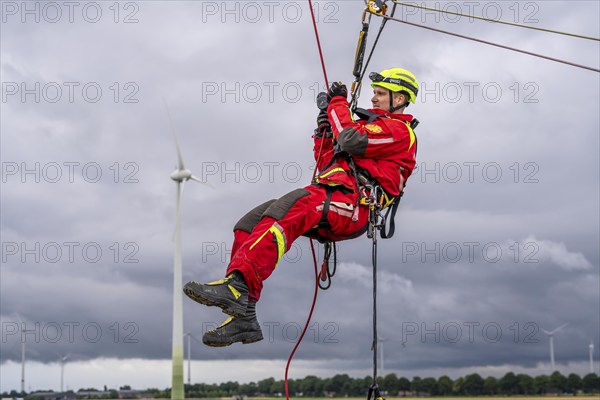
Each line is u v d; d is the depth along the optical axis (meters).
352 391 131.75
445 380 135.12
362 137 9.17
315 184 9.22
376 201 9.36
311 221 8.97
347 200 9.16
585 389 137.00
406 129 9.48
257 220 9.27
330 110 9.52
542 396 136.50
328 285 9.63
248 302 8.75
